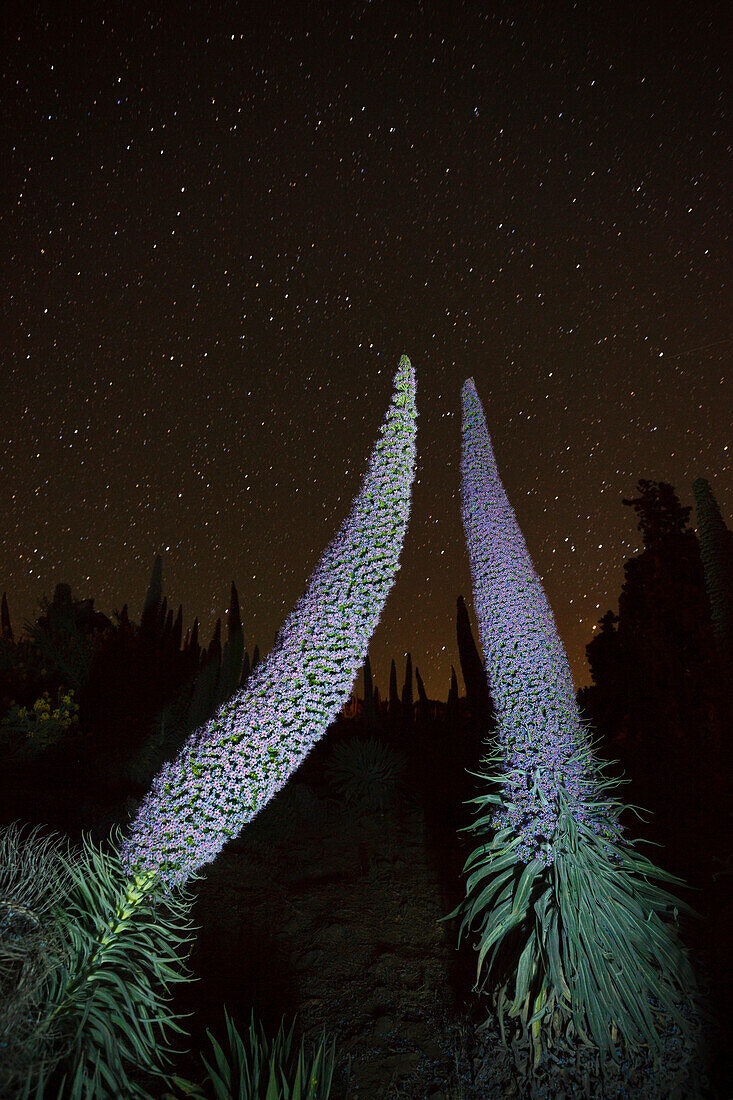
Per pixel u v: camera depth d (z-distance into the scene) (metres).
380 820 12.01
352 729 22.00
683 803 10.28
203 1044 4.79
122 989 3.16
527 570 5.01
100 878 3.50
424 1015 5.35
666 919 4.89
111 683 14.27
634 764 12.52
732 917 5.31
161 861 3.44
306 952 6.52
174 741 12.19
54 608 16.14
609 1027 4.20
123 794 10.58
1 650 14.54
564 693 4.72
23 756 11.57
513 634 4.76
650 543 15.84
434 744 18.02
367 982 5.94
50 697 13.60
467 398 5.69
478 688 13.84
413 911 7.61
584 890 4.33
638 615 15.59
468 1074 4.47
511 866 4.79
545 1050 4.27
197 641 17.75
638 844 8.57
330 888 8.37
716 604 9.03
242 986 5.83
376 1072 4.65
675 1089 3.93
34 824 8.28
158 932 3.55
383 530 3.92
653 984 4.27
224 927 7.08
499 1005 4.63
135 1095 3.03
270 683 3.71
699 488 9.36
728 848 7.82
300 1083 3.61
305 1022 5.31
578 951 4.23
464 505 5.27
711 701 12.66
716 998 4.46
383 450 4.12
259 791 3.54
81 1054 2.83
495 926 4.47
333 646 3.71
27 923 3.07
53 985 3.03
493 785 5.22
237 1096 3.72
